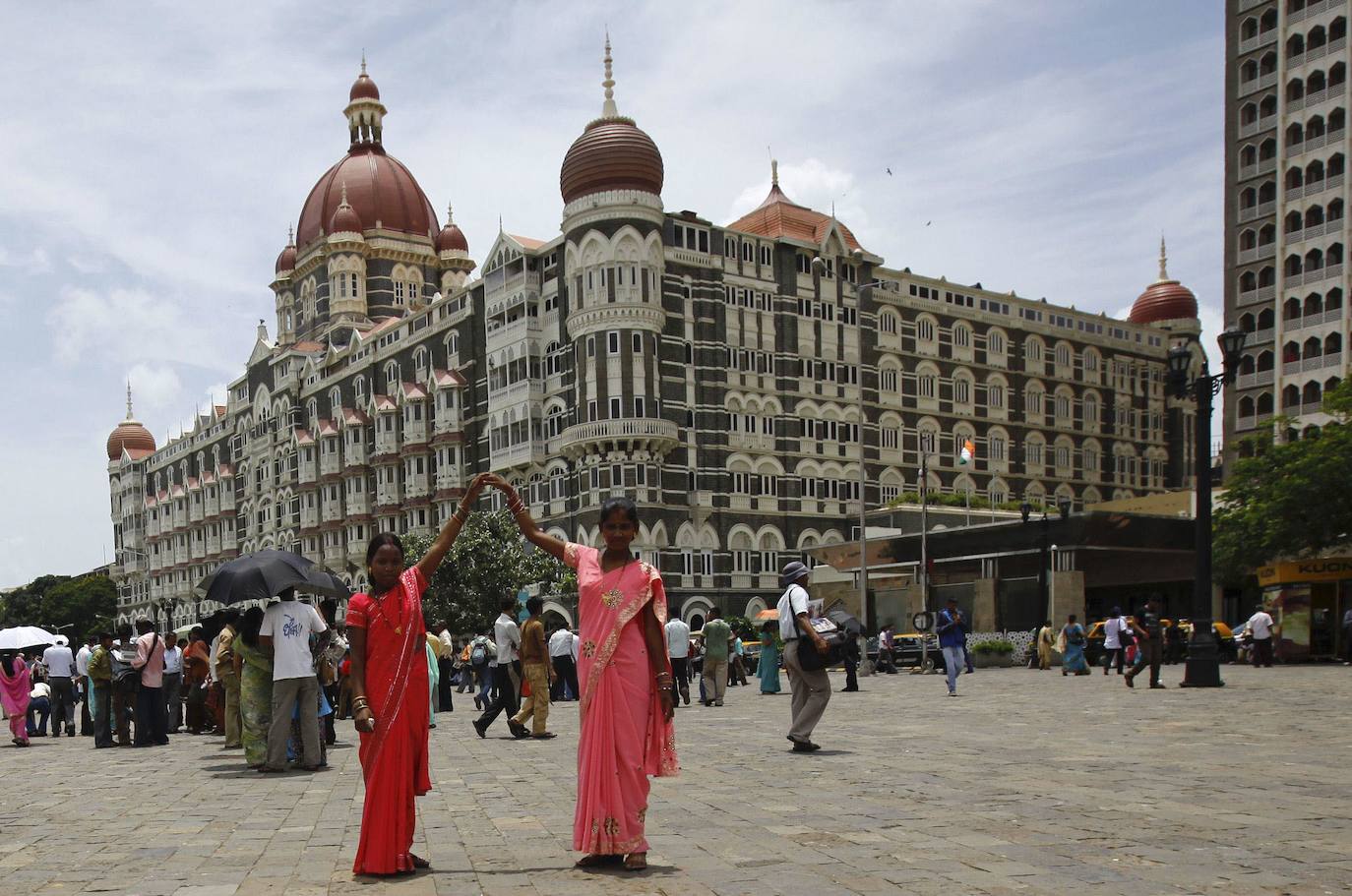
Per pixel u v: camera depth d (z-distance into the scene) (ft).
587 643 24.30
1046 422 271.08
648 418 200.34
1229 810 29.27
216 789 41.06
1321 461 125.80
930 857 23.62
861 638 126.11
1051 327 274.57
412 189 329.52
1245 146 224.74
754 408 220.84
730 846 25.39
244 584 47.39
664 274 209.46
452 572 182.80
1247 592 195.62
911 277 252.01
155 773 48.21
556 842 27.17
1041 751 44.04
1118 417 286.46
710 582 211.20
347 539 281.54
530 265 222.28
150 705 66.54
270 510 328.49
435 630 93.45
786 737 53.78
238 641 49.80
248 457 343.46
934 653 132.77
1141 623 96.78
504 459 223.92
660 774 23.99
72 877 24.07
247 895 21.67
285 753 46.73
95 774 48.62
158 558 414.21
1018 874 21.76
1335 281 204.33
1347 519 123.95
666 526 204.85
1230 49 227.61
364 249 312.71
